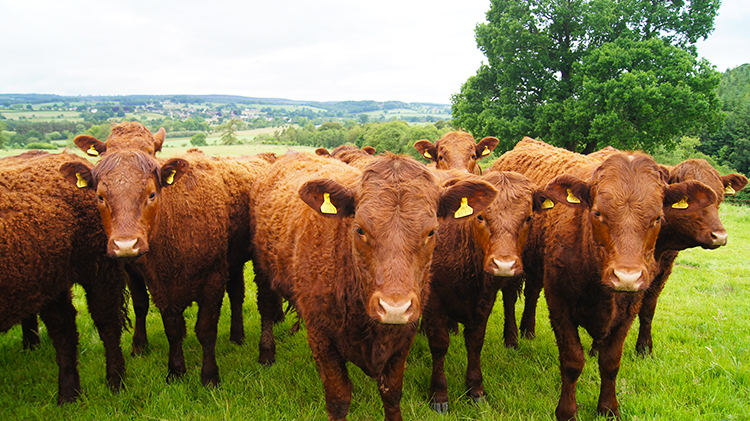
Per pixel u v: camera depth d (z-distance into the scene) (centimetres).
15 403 473
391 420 382
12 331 662
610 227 368
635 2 3169
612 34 3197
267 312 569
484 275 445
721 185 529
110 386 501
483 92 3591
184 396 482
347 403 379
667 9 3164
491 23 3453
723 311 723
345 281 342
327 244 358
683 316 713
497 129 3172
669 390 476
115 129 694
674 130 2783
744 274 1001
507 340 618
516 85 3372
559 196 397
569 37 3353
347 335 352
